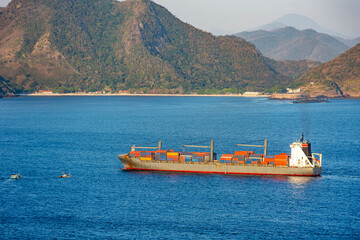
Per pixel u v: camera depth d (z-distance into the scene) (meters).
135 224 144.62
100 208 158.75
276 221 148.00
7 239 133.75
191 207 159.88
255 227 143.00
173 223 145.75
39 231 139.25
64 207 159.62
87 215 152.12
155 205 161.88
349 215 153.25
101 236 136.00
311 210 157.50
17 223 145.38
